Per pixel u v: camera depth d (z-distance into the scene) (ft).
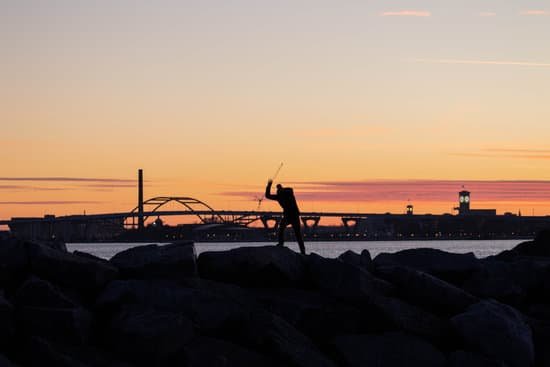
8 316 58.23
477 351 65.98
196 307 63.21
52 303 60.95
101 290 65.67
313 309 66.69
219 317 62.95
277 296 69.21
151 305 63.21
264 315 63.98
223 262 71.26
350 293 68.95
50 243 71.82
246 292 68.85
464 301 72.23
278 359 61.05
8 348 57.77
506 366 64.08
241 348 60.80
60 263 65.10
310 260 73.10
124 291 63.93
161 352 58.29
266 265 70.90
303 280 72.33
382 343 65.10
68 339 58.90
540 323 71.97
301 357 61.21
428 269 79.77
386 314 67.51
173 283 65.57
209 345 60.08
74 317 59.16
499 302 74.79
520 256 90.02
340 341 64.95
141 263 68.80
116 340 59.16
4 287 64.13
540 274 79.87
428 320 68.74
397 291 73.10
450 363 64.39
